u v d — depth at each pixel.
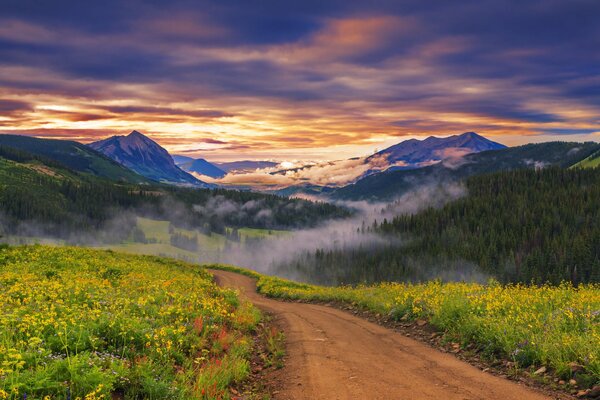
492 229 174.25
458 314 14.36
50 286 14.20
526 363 9.73
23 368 6.73
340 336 14.92
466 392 8.08
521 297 15.09
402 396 7.96
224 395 7.97
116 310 11.41
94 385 6.43
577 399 7.55
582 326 10.95
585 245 138.00
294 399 8.22
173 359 9.17
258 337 15.39
